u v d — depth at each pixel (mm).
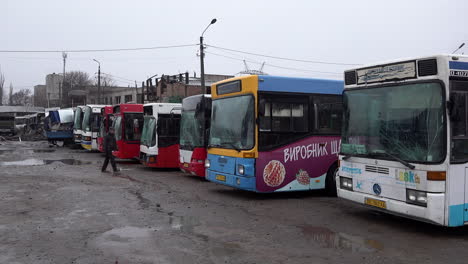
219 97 12312
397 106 7859
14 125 53406
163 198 11531
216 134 12258
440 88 7164
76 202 10836
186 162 15555
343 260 6211
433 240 7352
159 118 17984
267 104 10938
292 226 8312
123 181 15023
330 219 8969
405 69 7746
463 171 7281
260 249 6730
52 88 93438
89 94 78188
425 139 7301
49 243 7008
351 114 8961
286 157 11188
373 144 8312
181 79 47562
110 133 18141
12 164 21016
